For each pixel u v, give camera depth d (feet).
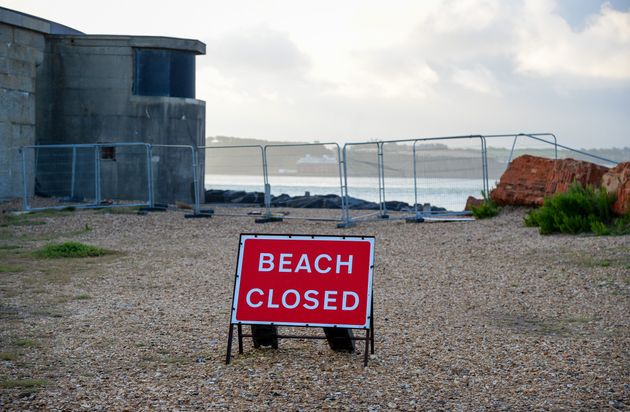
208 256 46.19
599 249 42.06
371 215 69.72
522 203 62.03
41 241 53.47
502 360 22.08
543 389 19.17
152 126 94.48
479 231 54.44
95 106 94.84
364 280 21.94
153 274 39.14
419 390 19.13
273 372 20.76
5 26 79.82
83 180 94.32
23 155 71.72
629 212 48.55
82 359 22.18
